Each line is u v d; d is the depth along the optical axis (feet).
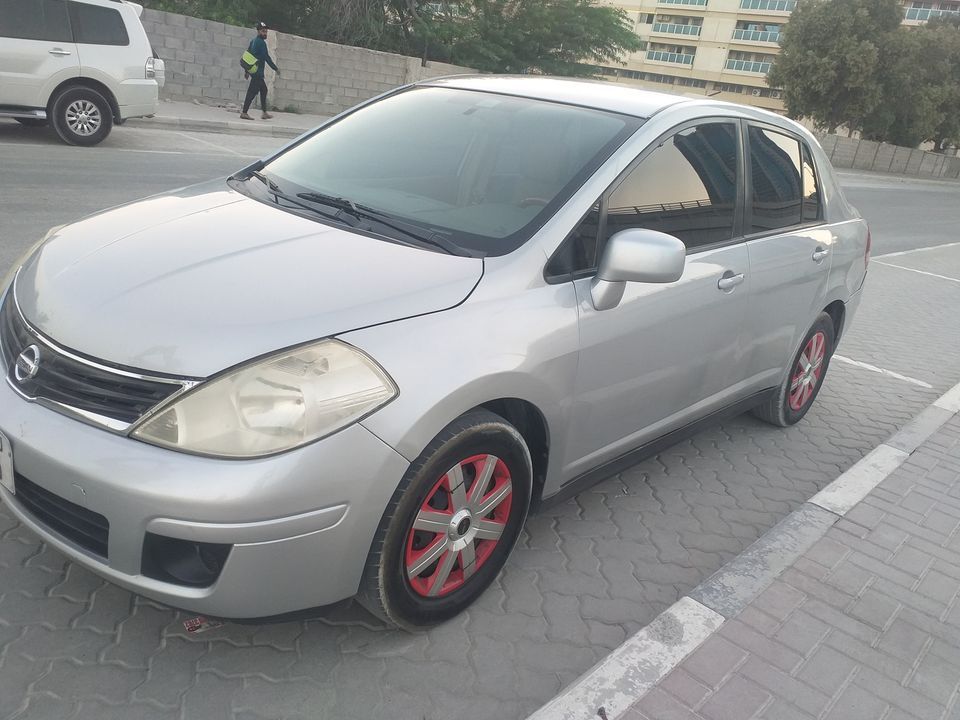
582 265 9.47
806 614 9.71
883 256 42.04
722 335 11.87
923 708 8.46
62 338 7.45
